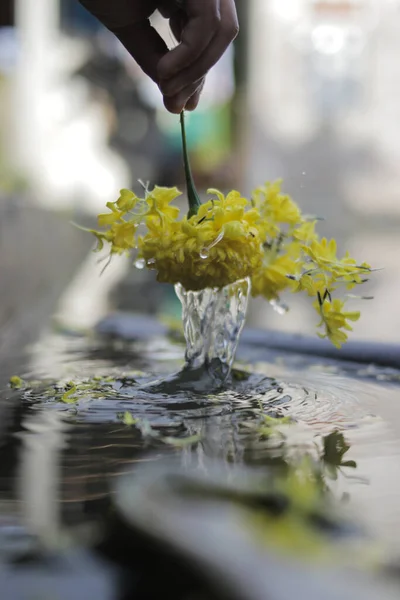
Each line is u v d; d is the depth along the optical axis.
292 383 1.20
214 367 1.18
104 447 1.03
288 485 0.94
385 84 5.81
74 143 6.42
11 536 0.91
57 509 0.94
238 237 1.09
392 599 0.77
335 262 1.12
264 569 0.80
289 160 5.85
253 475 0.96
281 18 5.79
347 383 1.20
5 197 4.31
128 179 5.92
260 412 1.11
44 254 3.50
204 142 5.89
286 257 1.18
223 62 5.84
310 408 1.12
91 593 0.87
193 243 1.09
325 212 5.78
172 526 0.87
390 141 5.86
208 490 0.91
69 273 3.10
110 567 0.88
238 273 1.10
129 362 1.30
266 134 5.85
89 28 6.36
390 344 1.30
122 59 5.87
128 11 1.13
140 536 0.88
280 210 1.18
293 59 5.82
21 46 6.30
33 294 2.30
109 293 2.59
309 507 0.91
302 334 1.37
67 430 1.07
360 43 5.80
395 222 5.71
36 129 6.38
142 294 2.61
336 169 5.82
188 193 1.13
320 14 5.76
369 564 0.87
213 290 1.16
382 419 1.10
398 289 2.86
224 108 5.86
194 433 1.06
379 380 1.22
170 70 1.10
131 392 1.16
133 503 0.89
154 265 1.11
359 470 0.99
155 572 0.87
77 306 2.15
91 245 4.30
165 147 5.95
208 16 1.09
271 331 1.40
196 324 1.18
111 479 0.98
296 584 0.78
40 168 6.36
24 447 1.03
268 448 1.03
